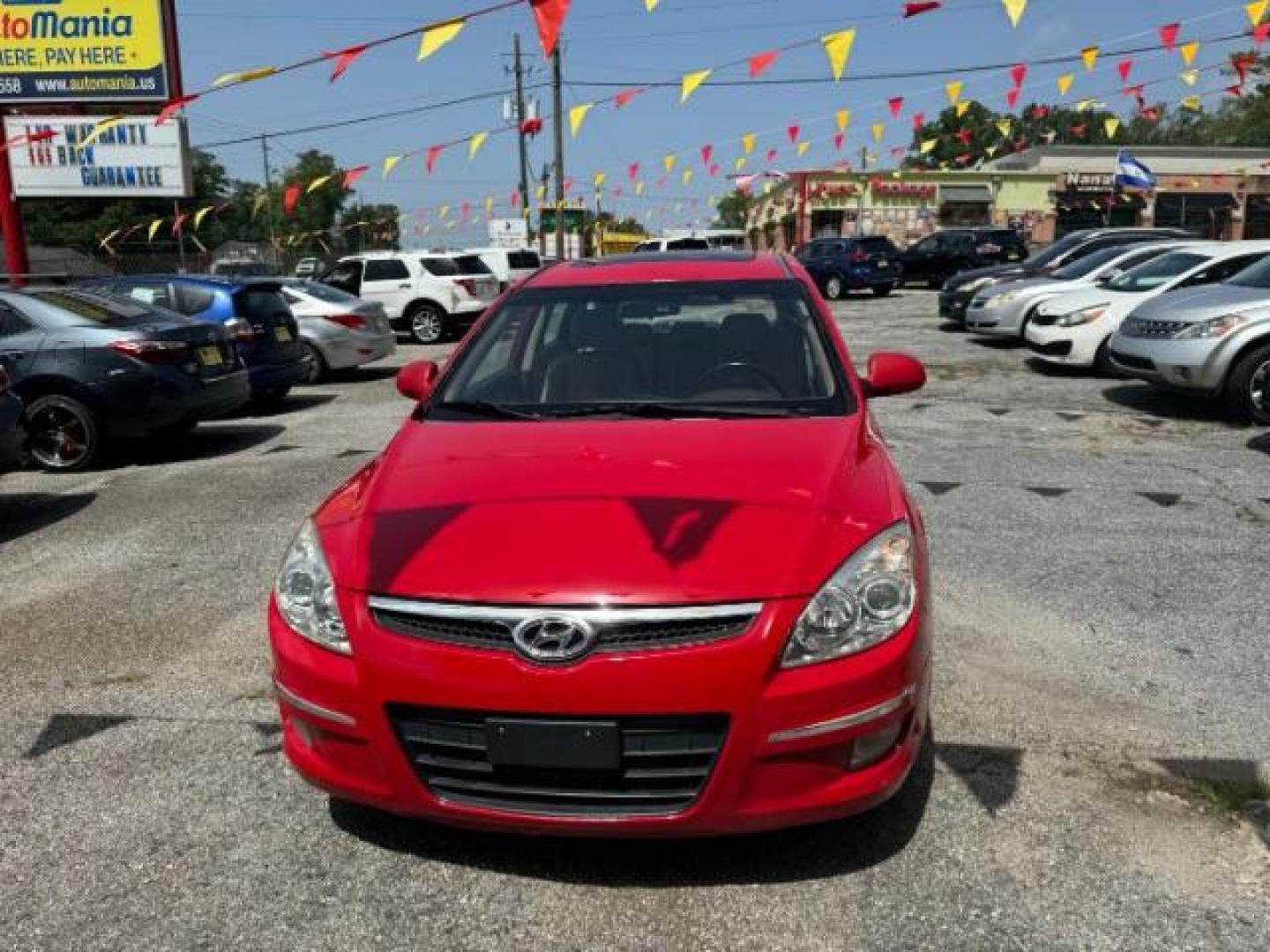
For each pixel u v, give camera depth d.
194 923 2.53
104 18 15.67
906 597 2.56
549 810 2.45
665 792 2.43
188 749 3.38
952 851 2.73
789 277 4.29
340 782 2.60
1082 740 3.29
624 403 3.58
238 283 10.21
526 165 37.47
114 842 2.87
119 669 4.03
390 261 18.03
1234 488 6.33
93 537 5.90
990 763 3.16
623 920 2.50
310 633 2.61
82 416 7.61
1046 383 10.86
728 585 2.41
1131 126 46.91
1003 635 4.15
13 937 2.48
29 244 44.34
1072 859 2.69
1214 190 39.53
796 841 2.79
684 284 4.23
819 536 2.58
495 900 2.59
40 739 3.47
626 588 2.40
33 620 4.59
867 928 2.45
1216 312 8.20
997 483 6.53
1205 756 3.19
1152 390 10.21
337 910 2.56
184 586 4.97
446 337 18.39
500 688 2.37
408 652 2.45
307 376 10.99
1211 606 4.42
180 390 7.88
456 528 2.67
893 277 26.28
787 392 3.61
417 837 2.86
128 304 8.38
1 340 7.65
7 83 15.77
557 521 2.65
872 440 3.34
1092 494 6.25
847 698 2.41
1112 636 4.12
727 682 2.34
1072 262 16.52
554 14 5.77
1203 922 2.44
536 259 23.73
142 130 16.09
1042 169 38.94
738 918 2.50
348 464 7.62
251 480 7.20
